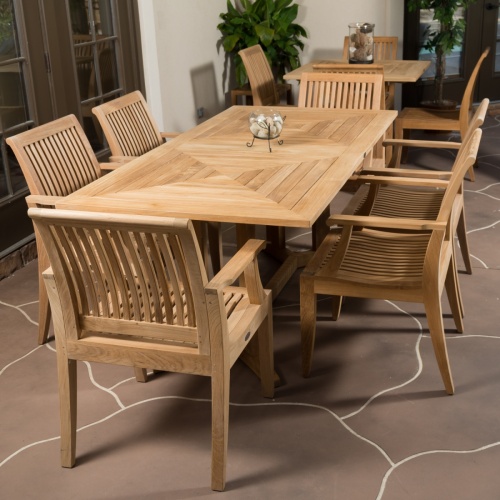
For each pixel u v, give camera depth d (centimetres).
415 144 368
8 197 400
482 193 493
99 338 228
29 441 258
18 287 382
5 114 398
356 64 506
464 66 701
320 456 244
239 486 231
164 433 259
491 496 223
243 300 253
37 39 414
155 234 203
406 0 666
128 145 375
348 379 288
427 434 253
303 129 359
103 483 235
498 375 286
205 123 381
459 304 327
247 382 288
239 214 246
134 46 527
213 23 655
